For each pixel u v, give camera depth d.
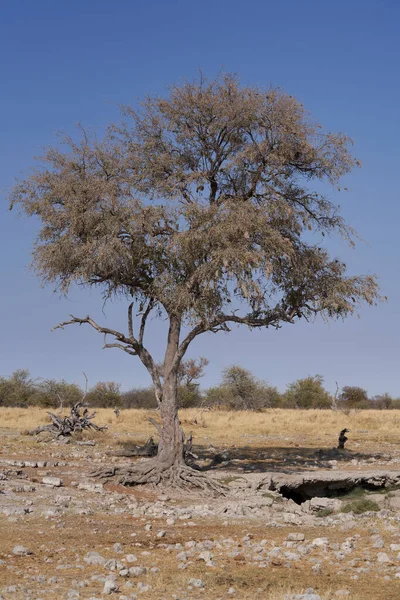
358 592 8.90
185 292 20.56
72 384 73.50
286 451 31.91
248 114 22.09
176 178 21.88
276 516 16.08
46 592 8.78
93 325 21.70
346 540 12.38
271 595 8.55
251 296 21.53
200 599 8.57
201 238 20.14
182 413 58.47
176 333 22.20
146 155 22.61
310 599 8.23
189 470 20.86
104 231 21.02
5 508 15.16
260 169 22.53
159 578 9.52
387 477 21.45
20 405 70.75
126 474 20.92
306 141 22.19
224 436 40.22
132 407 79.88
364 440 38.88
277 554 11.11
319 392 84.56
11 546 11.65
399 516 15.16
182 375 76.75
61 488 18.88
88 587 9.12
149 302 22.50
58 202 22.03
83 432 37.03
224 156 22.86
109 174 22.16
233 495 19.58
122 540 12.52
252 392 70.88
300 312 23.94
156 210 20.83
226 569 10.17
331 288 23.30
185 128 22.55
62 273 21.84
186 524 14.58
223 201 21.78
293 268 22.66
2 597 8.47
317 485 21.19
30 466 22.83
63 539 12.38
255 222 20.47
